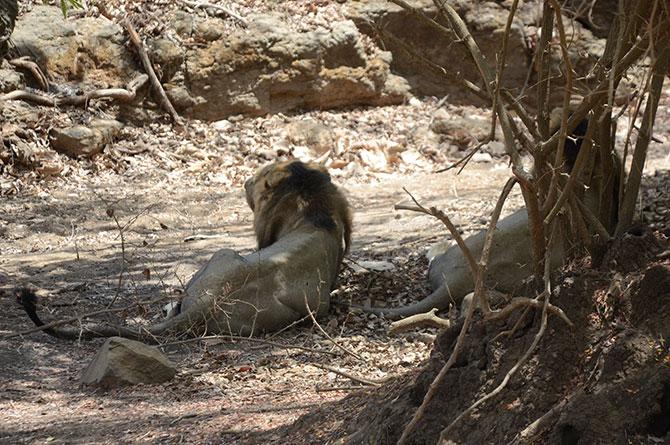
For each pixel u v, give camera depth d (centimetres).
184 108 2083
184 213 1700
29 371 946
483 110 2300
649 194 1238
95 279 1315
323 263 1132
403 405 505
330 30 2205
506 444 455
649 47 415
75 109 1944
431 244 1370
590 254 500
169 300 1180
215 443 626
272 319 1078
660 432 431
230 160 1970
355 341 1031
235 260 1082
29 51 1970
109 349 887
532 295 498
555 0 416
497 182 1861
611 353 450
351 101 2242
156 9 2116
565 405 446
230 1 2200
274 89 2148
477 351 493
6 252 1488
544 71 512
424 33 2306
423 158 2077
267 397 812
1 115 1839
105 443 659
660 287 459
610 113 516
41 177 1806
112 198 1750
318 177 1198
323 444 549
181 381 892
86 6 2078
